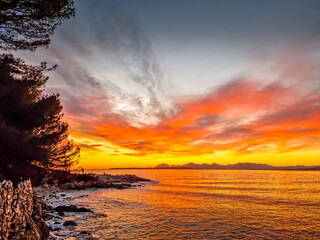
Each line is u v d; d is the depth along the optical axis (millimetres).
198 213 29953
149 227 21422
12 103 13727
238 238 18672
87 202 38375
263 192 65188
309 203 42375
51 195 41906
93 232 18484
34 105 15344
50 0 13047
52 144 20156
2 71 13148
